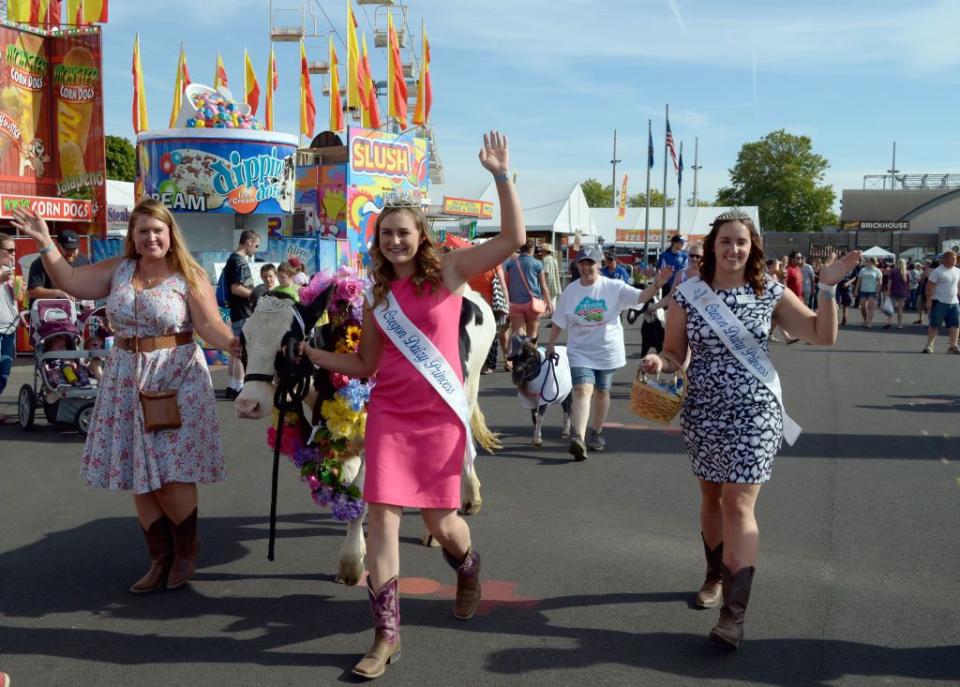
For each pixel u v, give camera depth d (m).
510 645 3.91
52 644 3.93
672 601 4.41
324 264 15.38
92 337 8.40
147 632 4.06
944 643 3.92
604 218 46.03
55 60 14.98
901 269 22.61
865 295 22.97
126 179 49.91
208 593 4.53
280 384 4.22
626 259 39.19
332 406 4.39
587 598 4.45
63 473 6.88
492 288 9.14
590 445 7.80
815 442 8.12
